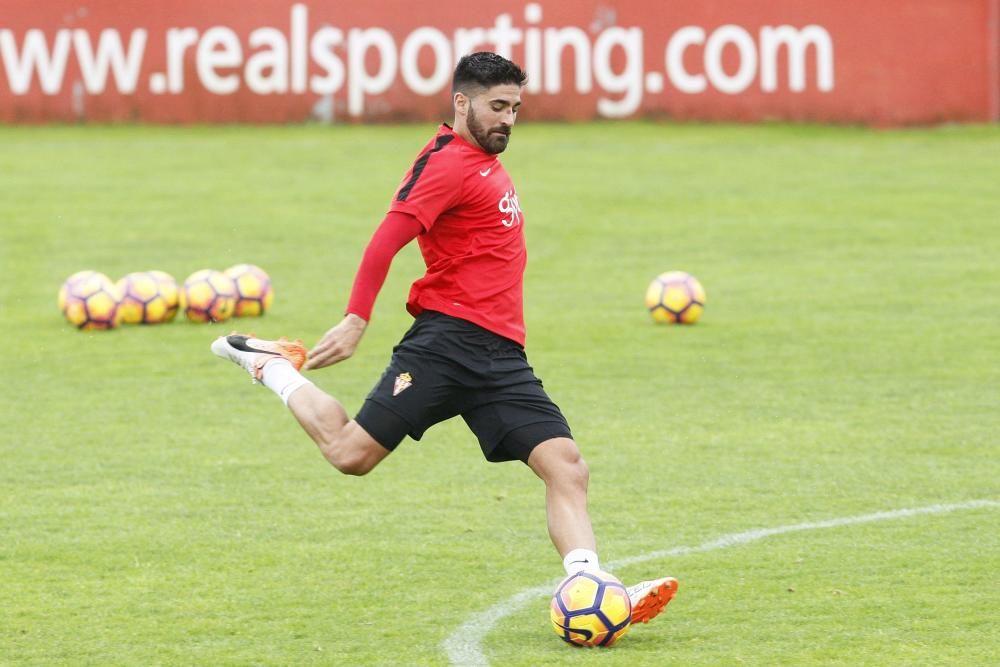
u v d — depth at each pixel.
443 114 91.69
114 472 28.80
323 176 77.62
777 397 35.69
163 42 90.56
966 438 31.28
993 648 18.33
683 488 27.39
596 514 25.59
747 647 18.50
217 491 27.34
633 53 91.94
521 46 91.69
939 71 92.31
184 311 46.53
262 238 62.88
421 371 19.38
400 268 58.50
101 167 79.50
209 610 20.34
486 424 19.55
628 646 18.62
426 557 23.06
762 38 91.81
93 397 36.00
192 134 89.81
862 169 80.19
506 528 24.80
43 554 23.22
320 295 51.44
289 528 24.81
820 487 27.36
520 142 87.56
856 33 91.88
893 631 19.09
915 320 46.12
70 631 19.41
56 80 90.56
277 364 20.36
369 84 91.38
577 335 44.28
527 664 17.91
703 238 63.25
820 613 19.97
